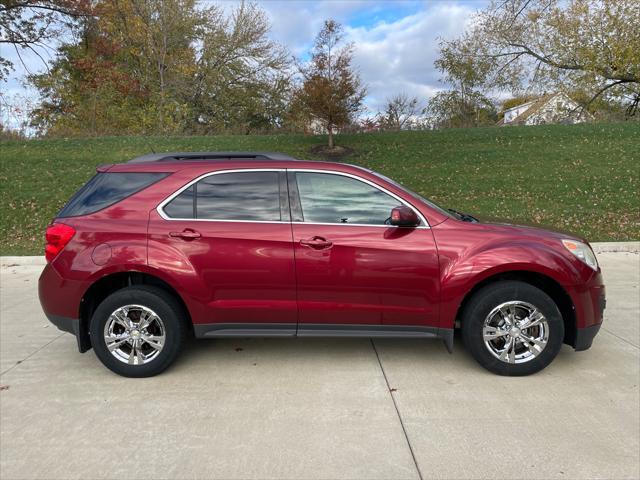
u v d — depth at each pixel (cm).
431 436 288
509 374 366
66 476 255
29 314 558
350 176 374
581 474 251
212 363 403
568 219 1034
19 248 935
